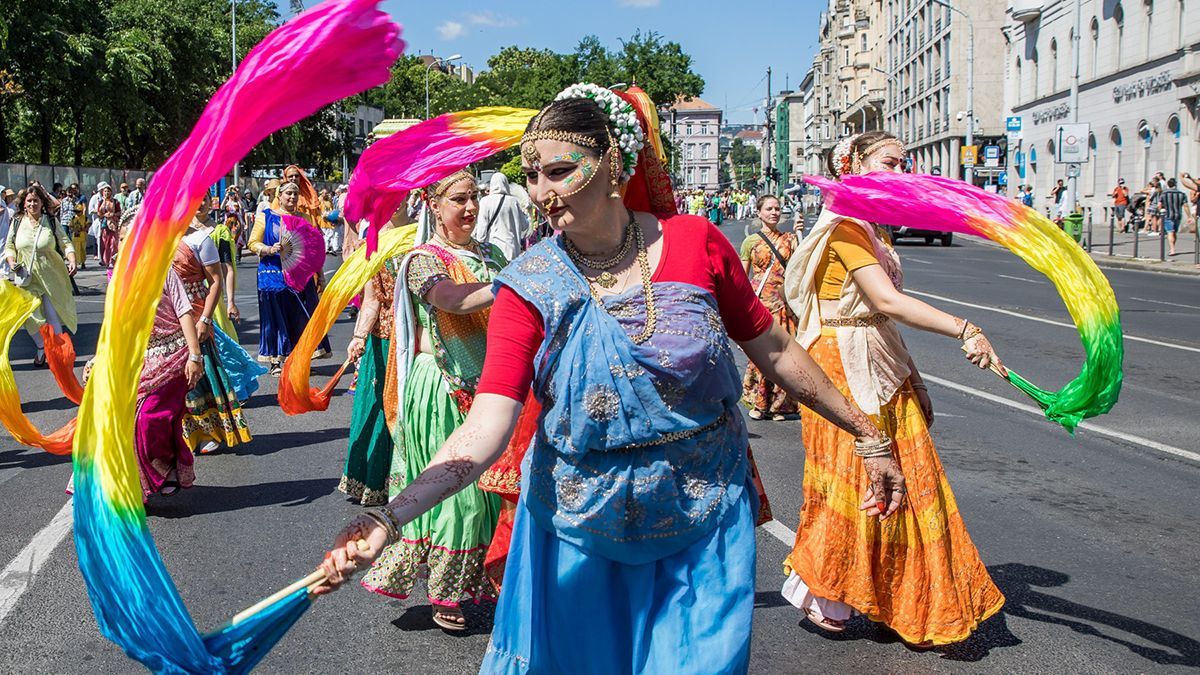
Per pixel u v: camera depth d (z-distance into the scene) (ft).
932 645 13.14
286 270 34.96
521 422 9.54
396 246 16.12
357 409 19.01
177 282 19.27
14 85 120.06
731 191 274.57
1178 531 18.08
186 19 144.05
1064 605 14.62
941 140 209.56
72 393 19.04
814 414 12.98
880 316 12.51
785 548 17.19
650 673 7.97
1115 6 133.49
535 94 247.50
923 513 12.53
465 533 13.53
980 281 68.44
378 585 13.76
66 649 13.30
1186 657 12.89
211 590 15.40
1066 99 151.02
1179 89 113.50
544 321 7.83
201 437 22.09
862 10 315.78
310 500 20.12
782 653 12.98
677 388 7.89
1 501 20.17
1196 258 81.71
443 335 13.93
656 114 8.64
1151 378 32.91
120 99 122.42
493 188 32.48
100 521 6.86
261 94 6.89
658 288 7.93
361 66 7.02
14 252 36.35
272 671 12.71
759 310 8.60
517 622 8.29
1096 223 140.67
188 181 7.06
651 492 7.97
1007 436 25.46
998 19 193.06
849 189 11.10
